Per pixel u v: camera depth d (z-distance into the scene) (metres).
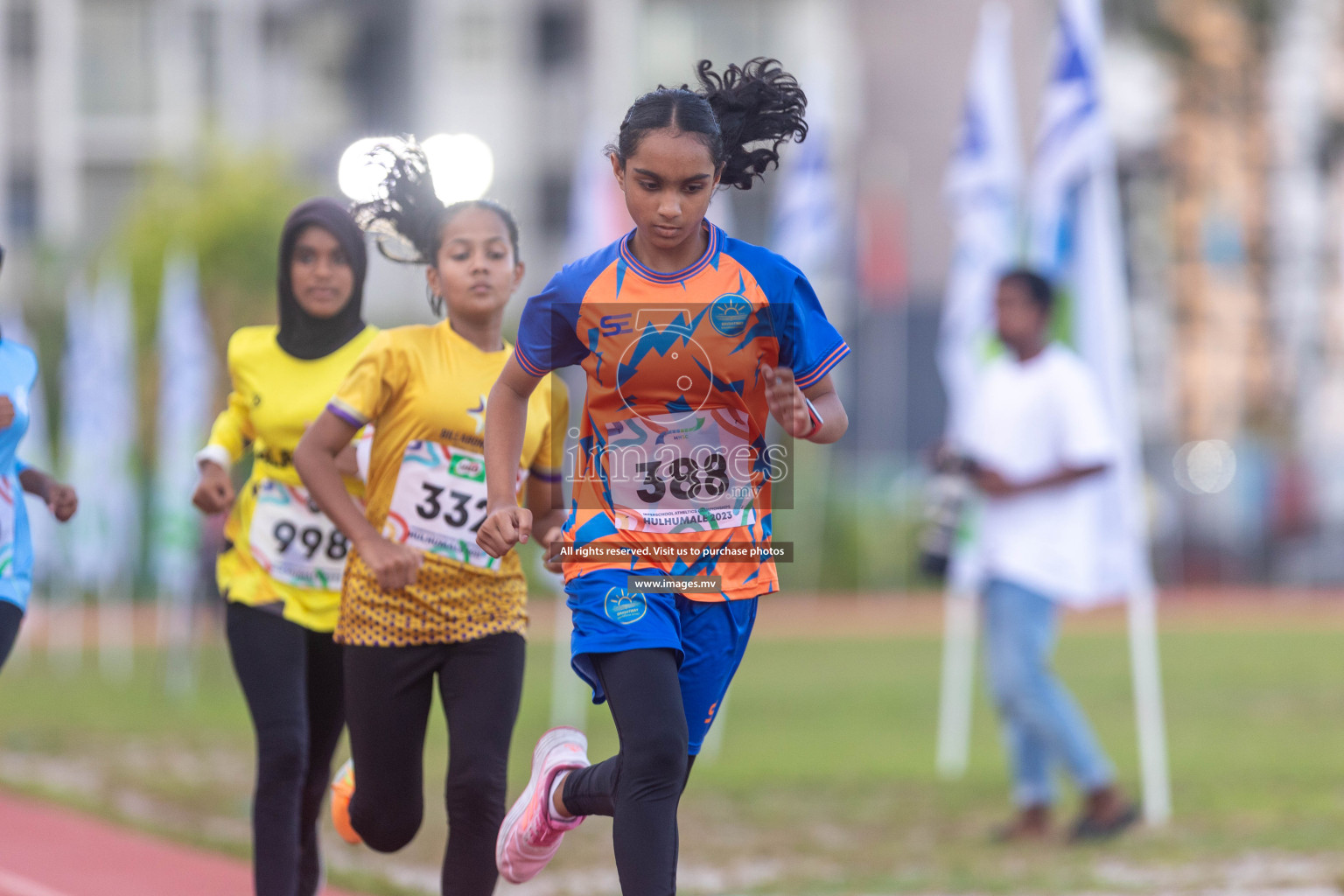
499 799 12.26
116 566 68.62
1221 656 46.97
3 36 107.31
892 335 100.50
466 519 12.45
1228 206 110.12
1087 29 24.08
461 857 12.26
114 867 17.98
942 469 21.09
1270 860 18.05
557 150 104.19
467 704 12.38
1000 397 20.69
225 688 40.69
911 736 30.92
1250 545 82.12
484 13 104.38
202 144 89.75
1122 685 39.09
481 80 104.56
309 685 14.10
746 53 101.00
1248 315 110.44
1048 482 20.22
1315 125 108.44
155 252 84.56
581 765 11.81
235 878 17.34
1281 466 82.62
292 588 13.70
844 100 100.50
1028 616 20.27
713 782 24.88
